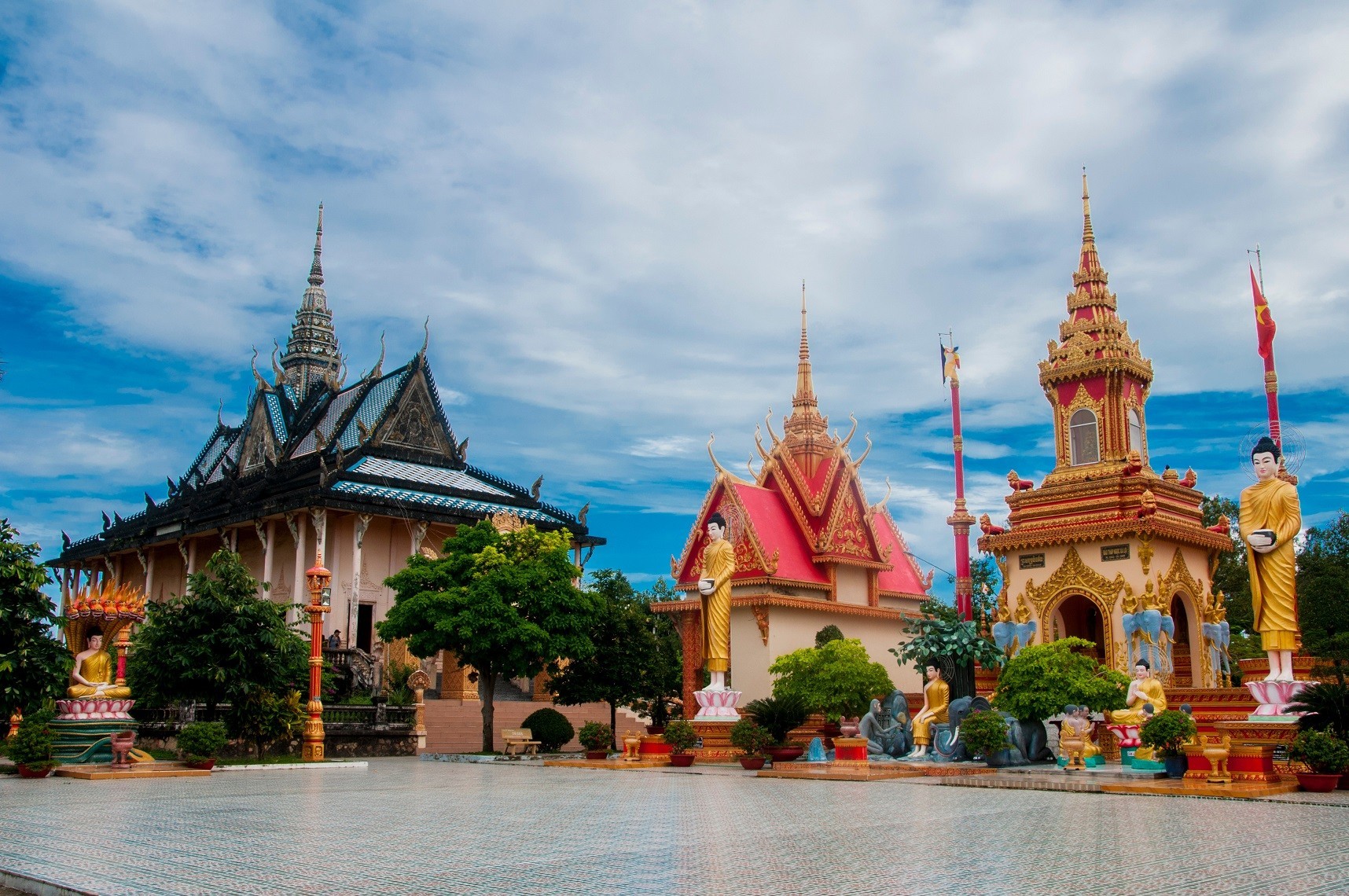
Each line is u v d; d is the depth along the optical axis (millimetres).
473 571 40219
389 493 62406
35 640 29656
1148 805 18609
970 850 13047
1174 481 36156
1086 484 35219
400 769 31906
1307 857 12383
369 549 63969
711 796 21031
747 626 39812
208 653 33125
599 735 35062
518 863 12141
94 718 30703
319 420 74438
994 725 27078
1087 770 25016
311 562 61750
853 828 15406
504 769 31734
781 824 15859
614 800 20281
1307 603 45375
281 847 13578
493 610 38531
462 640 38406
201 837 14703
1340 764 20297
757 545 40094
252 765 31500
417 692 44062
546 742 41781
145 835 15023
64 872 11570
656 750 32938
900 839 14117
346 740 39688
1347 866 11766
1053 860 12195
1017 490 37500
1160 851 12875
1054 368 37250
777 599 39250
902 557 49125
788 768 27281
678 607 42125
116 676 33938
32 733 28734
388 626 40188
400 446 67812
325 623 60750
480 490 67250
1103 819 16391
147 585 78938
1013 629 35750
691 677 41594
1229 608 54188
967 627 31094
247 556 71125
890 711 31531
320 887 10586
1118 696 28188
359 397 71062
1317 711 21891
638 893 10219
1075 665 28578
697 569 42062
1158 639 32500
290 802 20203
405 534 65750
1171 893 10195
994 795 20953
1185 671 35750
